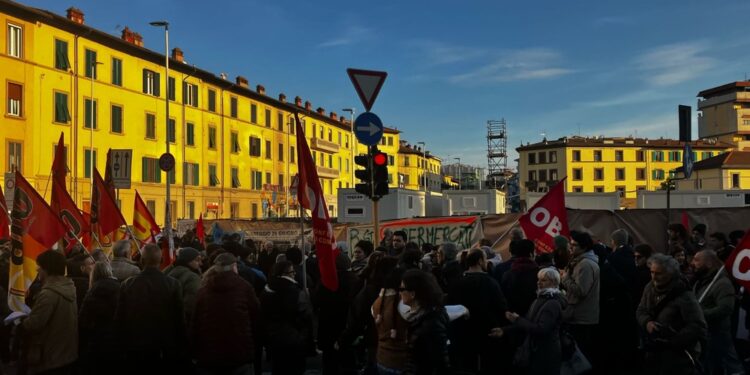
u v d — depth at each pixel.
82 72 42.38
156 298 6.23
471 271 7.01
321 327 8.15
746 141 94.31
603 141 98.94
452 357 6.94
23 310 7.25
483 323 6.82
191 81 53.72
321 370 9.34
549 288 6.22
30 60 38.59
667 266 5.66
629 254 8.90
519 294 7.32
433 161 125.31
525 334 6.73
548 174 100.19
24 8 37.56
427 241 16.83
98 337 6.32
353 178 86.88
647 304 5.93
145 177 48.03
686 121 20.30
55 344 6.35
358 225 17.95
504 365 6.96
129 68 46.72
